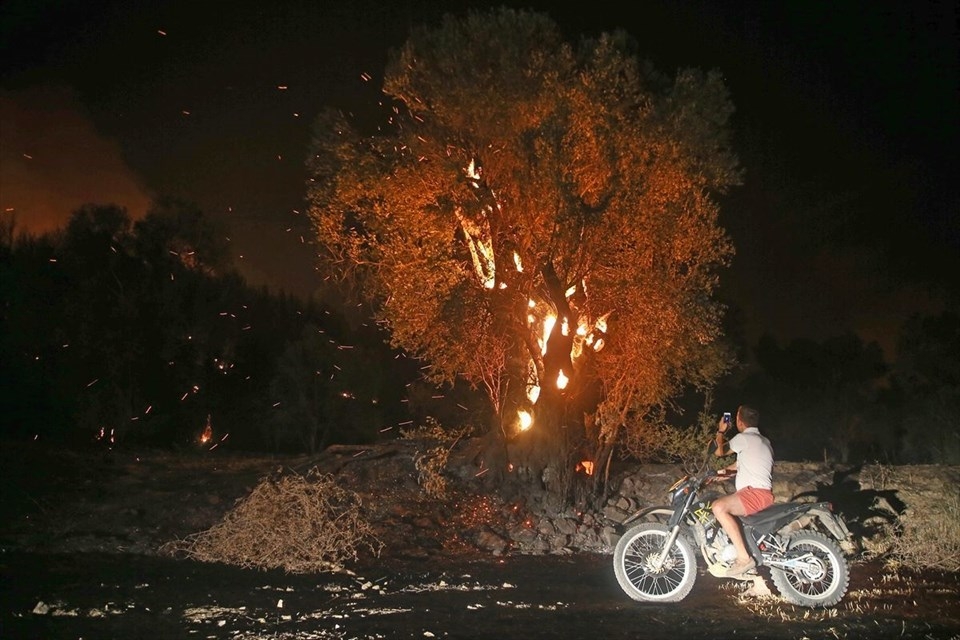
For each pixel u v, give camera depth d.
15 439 17.83
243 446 24.73
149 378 21.92
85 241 22.39
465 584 10.20
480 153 13.54
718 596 9.79
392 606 9.03
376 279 13.77
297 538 11.20
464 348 13.53
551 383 13.27
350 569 10.95
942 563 11.53
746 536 9.43
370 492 13.23
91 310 21.28
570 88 13.32
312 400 25.00
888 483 13.70
